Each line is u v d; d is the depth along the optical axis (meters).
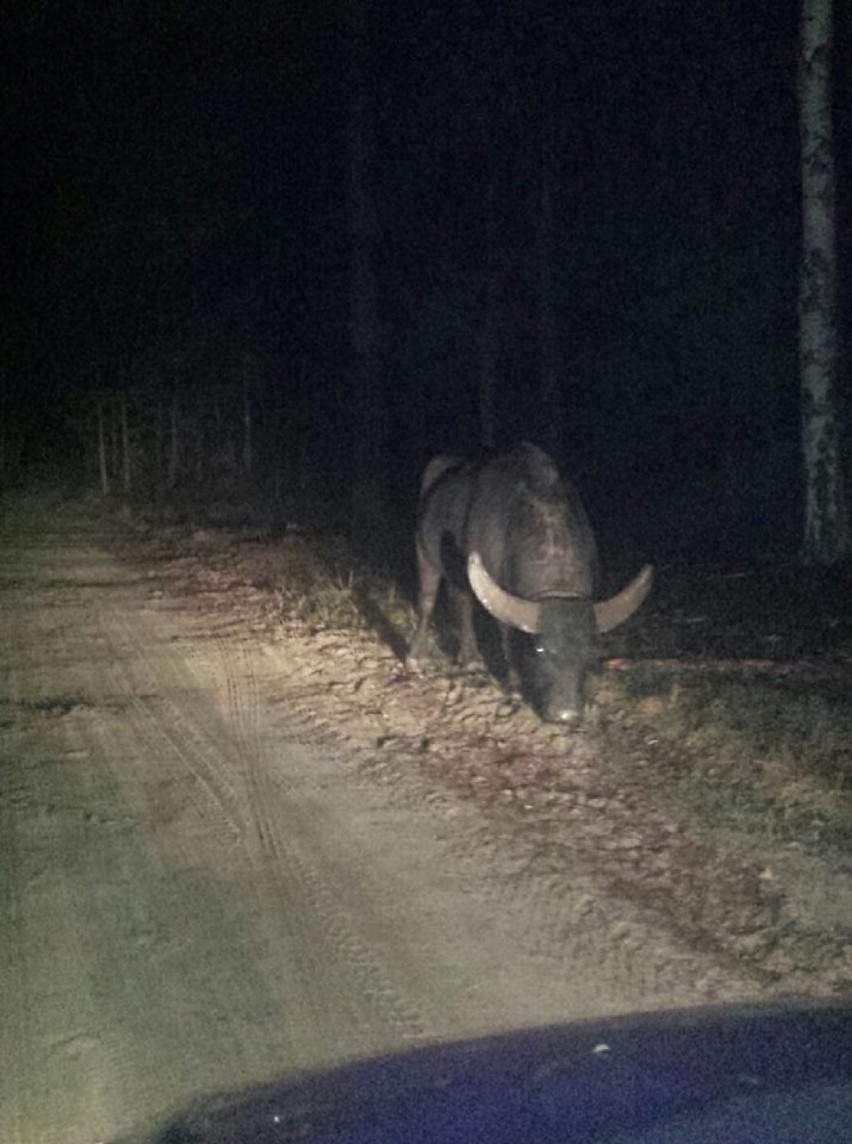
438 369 34.12
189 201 30.36
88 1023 6.28
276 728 11.14
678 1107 3.31
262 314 32.56
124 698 11.99
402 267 31.47
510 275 30.56
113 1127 5.39
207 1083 5.70
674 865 8.31
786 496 24.14
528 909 7.64
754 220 25.78
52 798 9.40
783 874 8.16
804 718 11.02
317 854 8.43
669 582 18.05
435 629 14.86
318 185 30.22
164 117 29.20
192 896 7.76
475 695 12.07
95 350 31.94
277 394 32.69
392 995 6.55
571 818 9.13
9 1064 5.92
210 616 15.37
